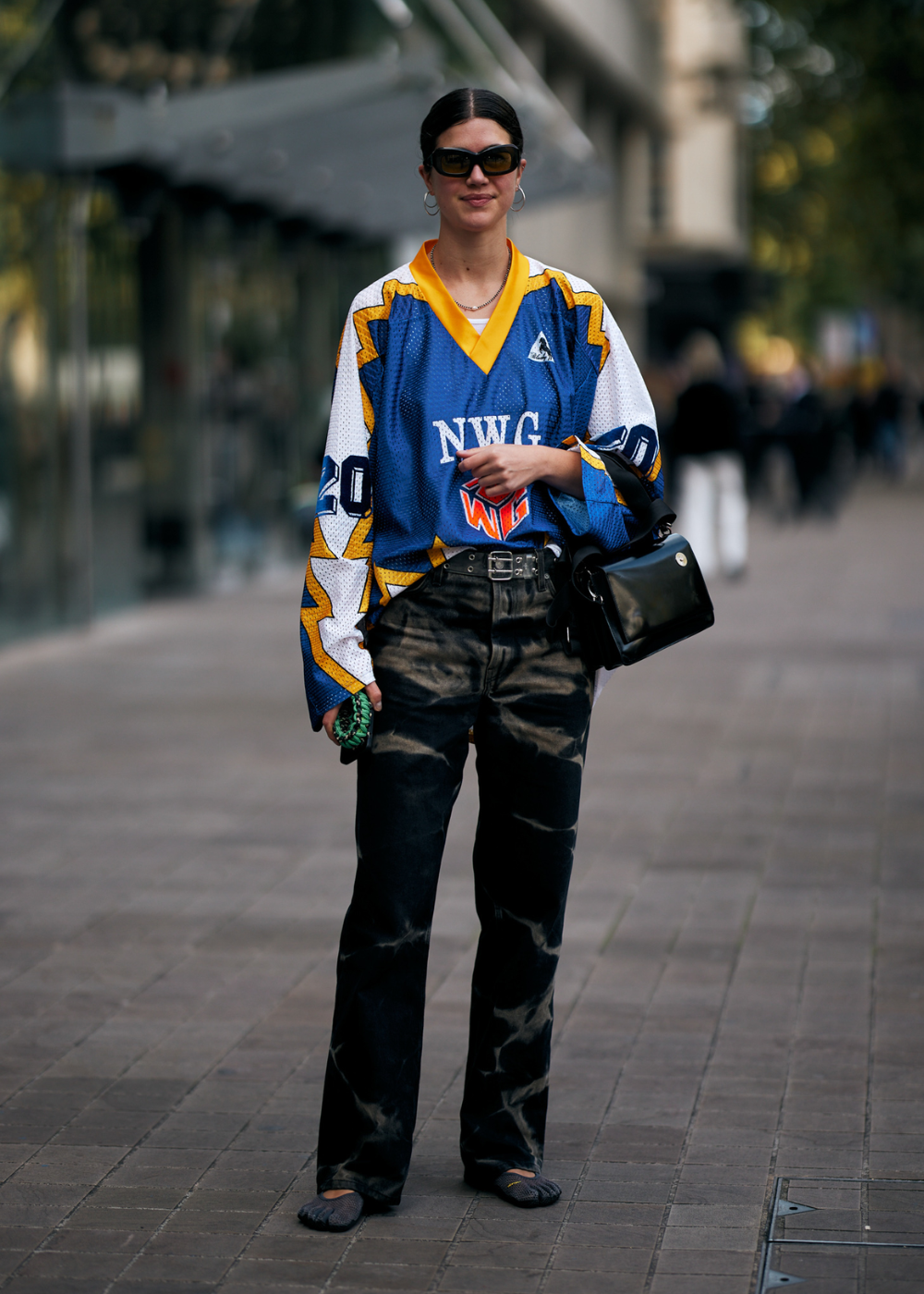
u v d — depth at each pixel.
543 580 3.61
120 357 14.61
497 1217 3.68
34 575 13.27
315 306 18.97
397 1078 3.66
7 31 12.26
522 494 3.61
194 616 14.87
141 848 7.07
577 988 5.24
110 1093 4.41
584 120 33.50
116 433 14.55
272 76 14.51
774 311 55.16
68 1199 3.78
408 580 3.60
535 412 3.61
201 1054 4.71
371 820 3.61
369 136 13.77
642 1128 4.17
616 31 32.19
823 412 26.38
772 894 6.29
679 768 8.59
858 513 28.36
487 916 3.77
